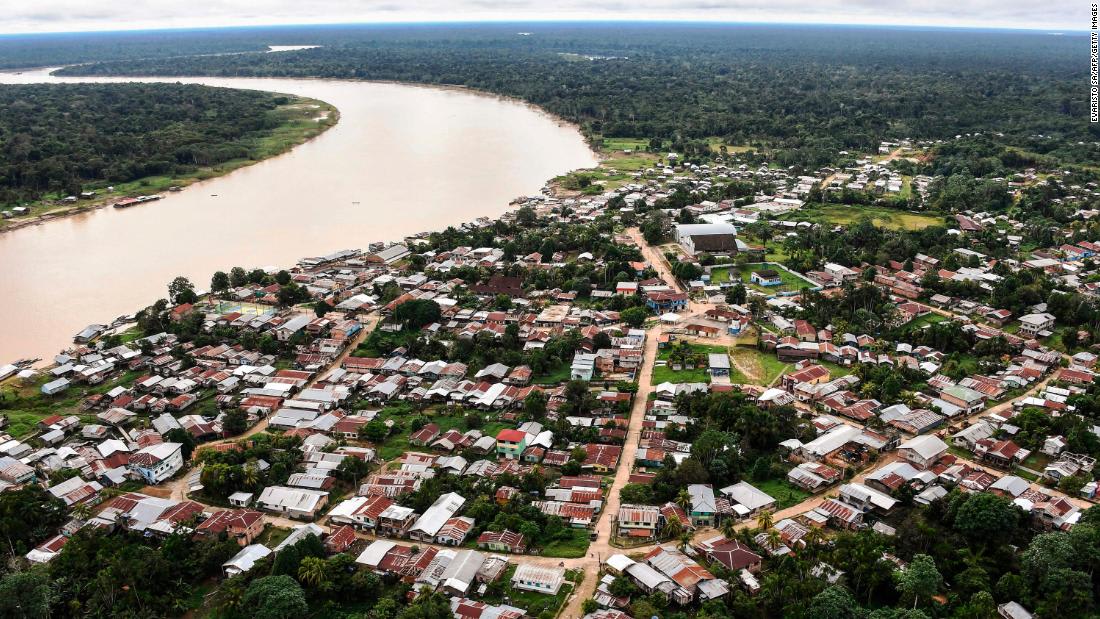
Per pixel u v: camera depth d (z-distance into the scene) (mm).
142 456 141375
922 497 125375
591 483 134000
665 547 117938
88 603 106562
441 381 176875
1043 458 139500
